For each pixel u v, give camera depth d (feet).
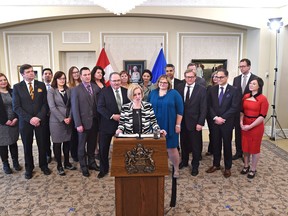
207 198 9.65
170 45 19.56
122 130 8.46
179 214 8.61
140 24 19.21
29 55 19.33
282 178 11.30
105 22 19.06
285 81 18.08
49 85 13.39
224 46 19.92
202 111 11.19
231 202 9.37
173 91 10.37
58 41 19.15
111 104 10.76
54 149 11.63
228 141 11.32
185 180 11.14
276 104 18.42
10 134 11.55
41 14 17.37
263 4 17.92
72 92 11.03
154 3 17.60
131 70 19.66
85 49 19.27
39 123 11.02
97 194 9.99
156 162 6.77
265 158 13.74
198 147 11.61
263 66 18.44
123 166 6.73
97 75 12.44
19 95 10.75
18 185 10.73
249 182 10.93
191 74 11.12
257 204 9.22
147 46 19.52
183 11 17.84
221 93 11.40
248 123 11.00
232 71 20.26
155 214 6.99
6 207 9.10
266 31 18.19
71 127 11.93
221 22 18.51
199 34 19.60
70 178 11.35
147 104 8.79
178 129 10.48
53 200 9.56
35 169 12.37
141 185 6.86
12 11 17.26
